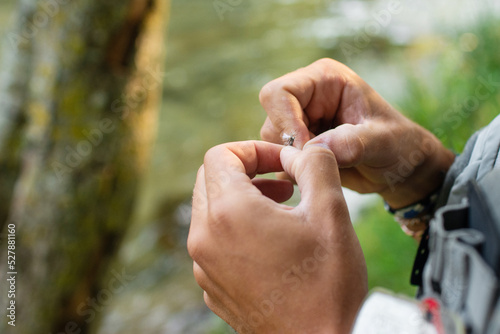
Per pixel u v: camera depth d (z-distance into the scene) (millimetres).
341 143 814
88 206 1863
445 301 441
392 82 4402
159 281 3602
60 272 1889
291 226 571
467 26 3439
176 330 3080
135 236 3963
